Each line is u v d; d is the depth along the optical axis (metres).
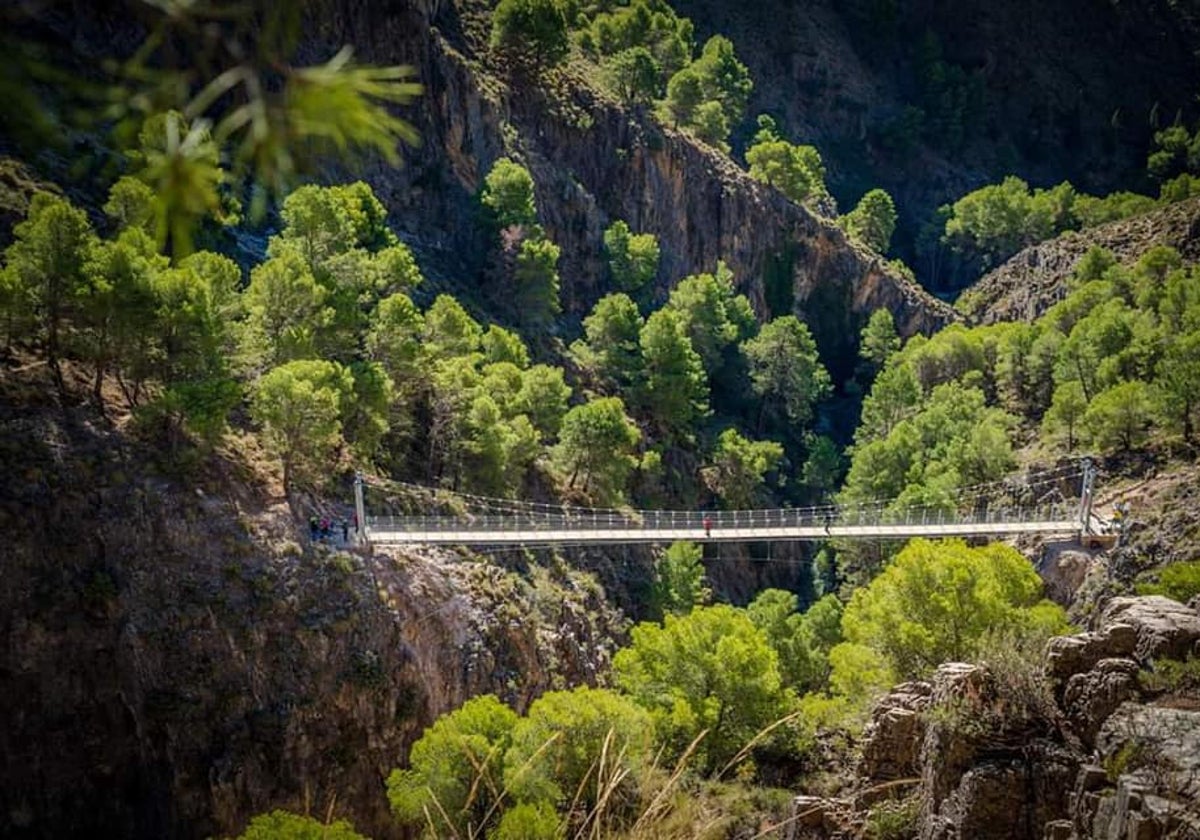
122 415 59.81
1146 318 98.31
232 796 52.84
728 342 127.88
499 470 77.62
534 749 33.75
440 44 119.06
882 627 42.69
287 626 56.72
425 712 59.59
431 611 61.69
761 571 103.75
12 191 66.94
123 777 53.22
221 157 4.16
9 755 51.19
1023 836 19.42
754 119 192.62
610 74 145.50
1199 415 79.12
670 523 85.50
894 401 114.00
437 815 35.28
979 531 71.56
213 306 64.31
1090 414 83.06
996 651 22.52
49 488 54.50
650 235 128.75
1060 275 138.00
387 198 108.12
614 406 87.75
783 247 149.75
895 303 153.25
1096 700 19.78
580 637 72.56
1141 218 140.38
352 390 66.88
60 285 56.78
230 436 63.72
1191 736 16.62
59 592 53.16
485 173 121.12
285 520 60.50
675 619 50.09
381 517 66.44
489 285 111.06
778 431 126.19
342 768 55.81
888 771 25.05
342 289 76.38
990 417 101.81
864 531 72.31
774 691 45.66
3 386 56.88
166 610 54.69
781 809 26.86
